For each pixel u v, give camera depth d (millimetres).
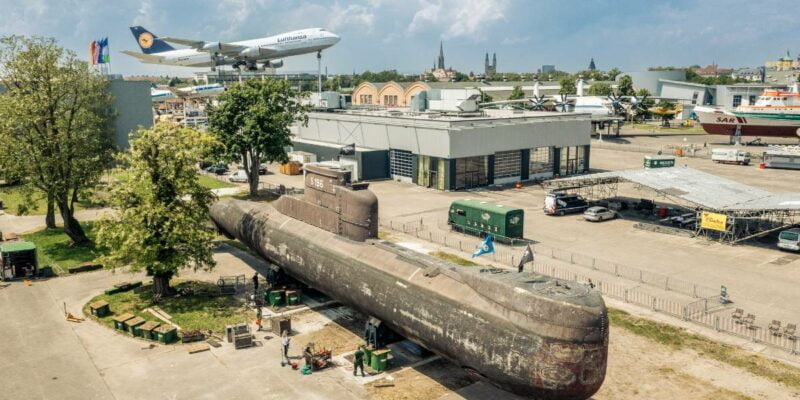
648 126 168750
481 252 37875
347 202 33938
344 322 34281
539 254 47281
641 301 36844
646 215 61281
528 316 22312
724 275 41750
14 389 26719
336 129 94750
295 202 39875
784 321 33562
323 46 134250
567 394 21484
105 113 53531
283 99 71500
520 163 82625
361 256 32000
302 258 35625
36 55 47438
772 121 117500
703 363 28719
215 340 31781
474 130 75375
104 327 33656
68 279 42250
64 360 29547
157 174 37938
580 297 22266
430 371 28281
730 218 49812
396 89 186875
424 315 26250
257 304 34406
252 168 72125
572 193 71688
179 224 36906
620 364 28656
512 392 23266
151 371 28375
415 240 51844
